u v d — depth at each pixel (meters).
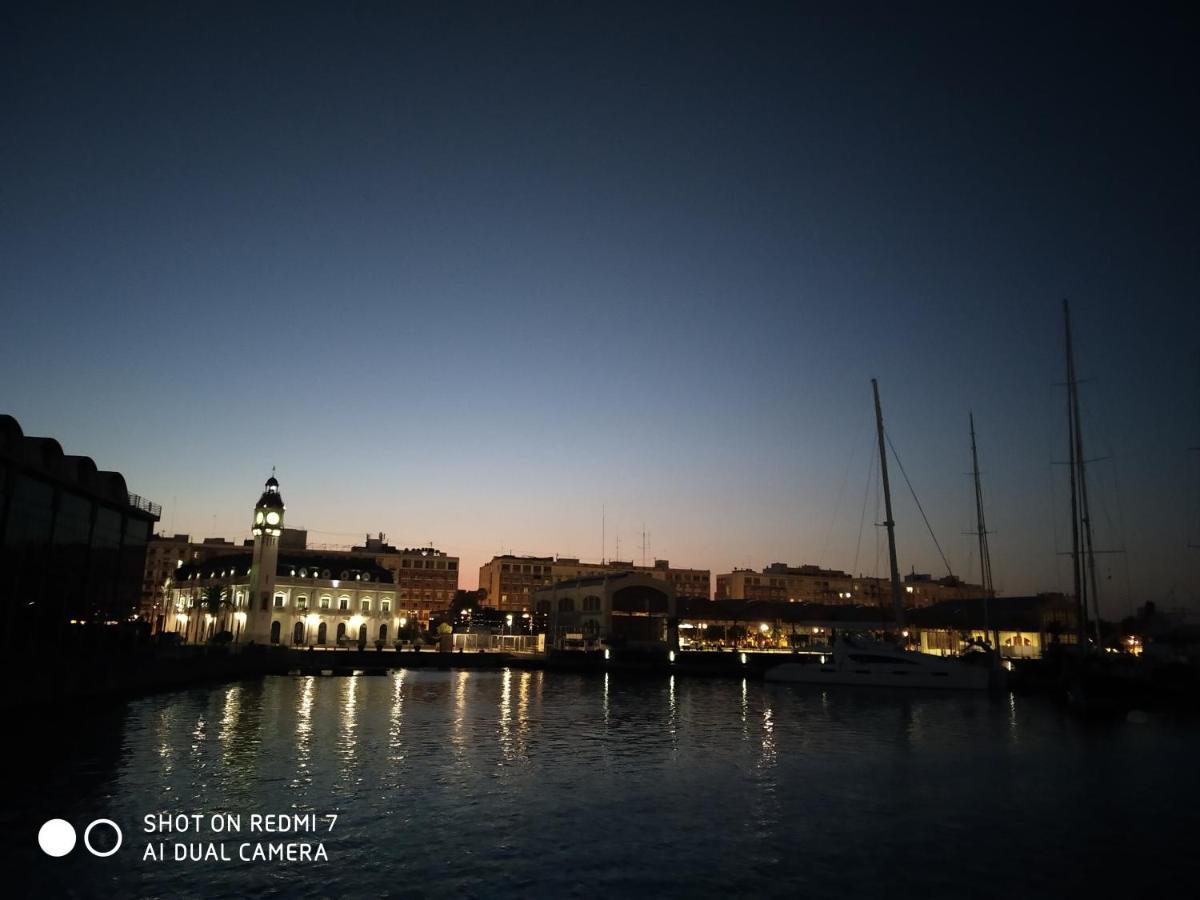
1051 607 117.44
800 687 87.19
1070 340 78.44
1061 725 53.66
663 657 116.75
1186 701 64.12
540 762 37.03
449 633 142.38
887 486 90.44
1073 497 77.00
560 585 152.25
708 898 19.33
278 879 20.02
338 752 37.97
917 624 126.50
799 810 27.98
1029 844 24.14
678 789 31.30
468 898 19.00
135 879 19.70
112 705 54.38
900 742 45.09
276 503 131.88
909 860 22.47
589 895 19.36
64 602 54.56
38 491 50.03
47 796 27.16
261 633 127.56
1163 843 24.36
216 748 37.91
